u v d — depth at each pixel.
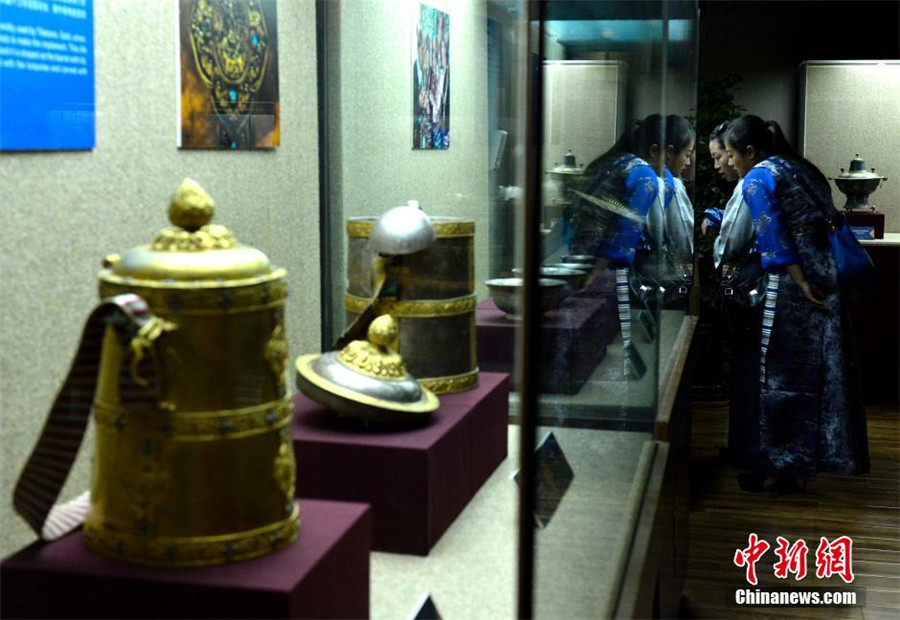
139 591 1.19
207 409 1.19
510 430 2.25
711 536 4.00
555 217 1.28
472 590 1.59
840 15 7.31
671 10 2.54
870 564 3.75
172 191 1.74
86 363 1.20
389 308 2.09
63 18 1.45
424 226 2.07
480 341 2.25
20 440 1.41
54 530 1.28
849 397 4.20
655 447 2.21
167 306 1.16
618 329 1.76
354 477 1.77
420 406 1.87
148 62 1.66
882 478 4.74
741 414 4.34
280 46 2.13
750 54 7.43
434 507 1.78
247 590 1.16
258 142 2.02
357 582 1.39
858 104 6.66
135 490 1.19
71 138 1.48
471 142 2.39
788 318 4.14
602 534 1.45
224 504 1.21
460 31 2.40
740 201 4.13
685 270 3.42
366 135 2.40
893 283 5.95
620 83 1.75
